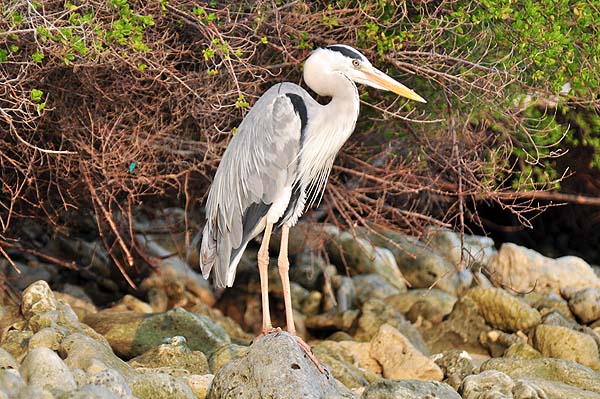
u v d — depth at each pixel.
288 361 9.26
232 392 9.34
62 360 9.70
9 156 13.39
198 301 16.73
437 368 13.05
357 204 15.03
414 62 13.07
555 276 16.91
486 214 21.80
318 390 9.26
